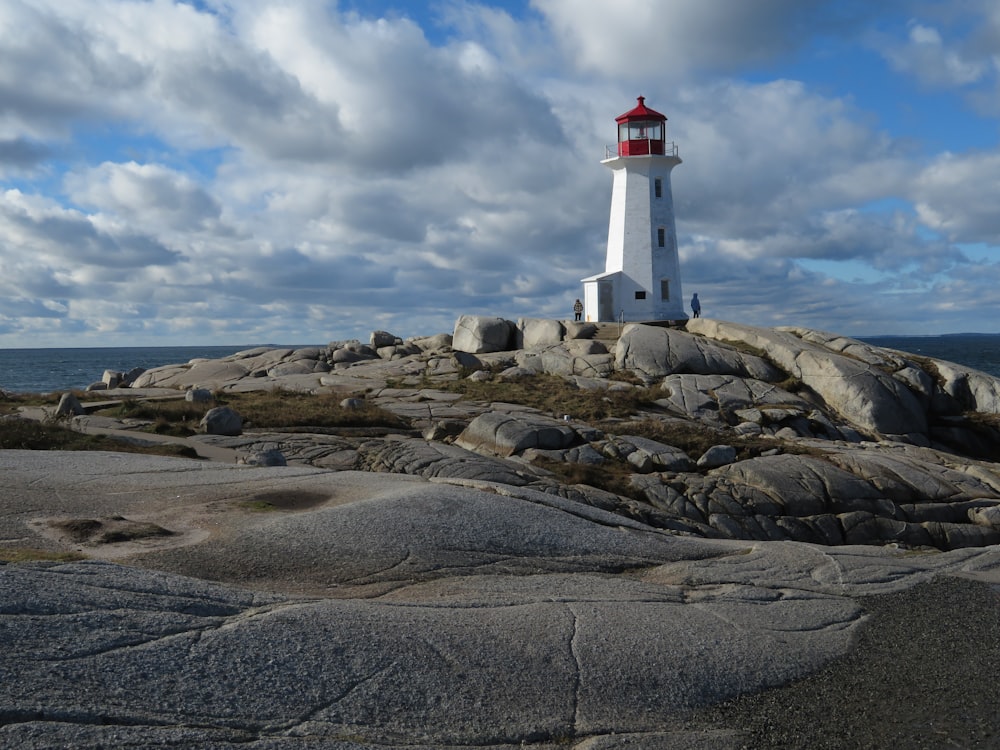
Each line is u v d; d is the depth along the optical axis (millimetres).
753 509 21953
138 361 182125
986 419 35594
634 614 10242
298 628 8305
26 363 161625
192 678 7305
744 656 9500
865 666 9656
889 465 24859
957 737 8047
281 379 39500
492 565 11898
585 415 31016
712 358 38656
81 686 6879
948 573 13258
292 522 12555
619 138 53531
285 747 6797
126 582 8641
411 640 8578
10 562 8742
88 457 17969
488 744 7410
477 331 46906
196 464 17859
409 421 28797
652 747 7691
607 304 51844
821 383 36688
